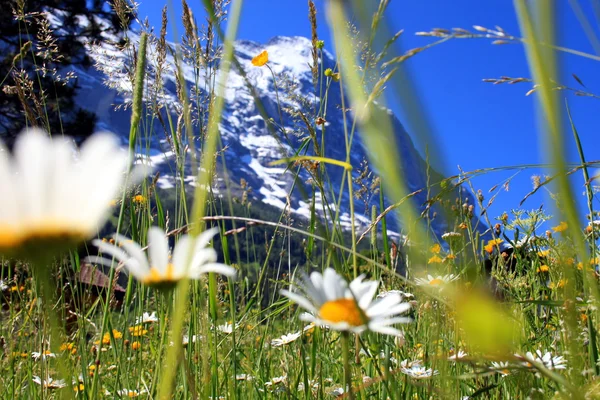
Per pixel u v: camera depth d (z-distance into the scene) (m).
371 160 0.45
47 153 0.57
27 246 0.55
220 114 0.77
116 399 2.41
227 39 0.76
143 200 2.50
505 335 0.29
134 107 1.38
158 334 2.65
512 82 1.18
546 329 2.21
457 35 0.97
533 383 1.51
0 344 2.71
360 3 0.42
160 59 2.59
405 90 0.39
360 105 0.44
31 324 2.60
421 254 0.45
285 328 2.97
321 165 2.13
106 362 2.79
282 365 2.55
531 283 2.52
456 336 1.59
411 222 0.45
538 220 2.62
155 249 1.03
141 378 2.40
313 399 2.19
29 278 2.78
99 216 0.56
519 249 2.64
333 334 2.54
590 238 1.82
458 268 1.38
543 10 0.45
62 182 0.56
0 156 0.57
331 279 1.17
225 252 2.49
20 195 0.56
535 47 0.46
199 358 2.01
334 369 2.51
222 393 2.33
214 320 2.22
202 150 2.26
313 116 2.36
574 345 0.92
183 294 0.79
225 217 1.42
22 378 2.52
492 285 2.32
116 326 2.89
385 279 2.23
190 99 2.25
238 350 2.52
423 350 2.06
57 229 0.54
